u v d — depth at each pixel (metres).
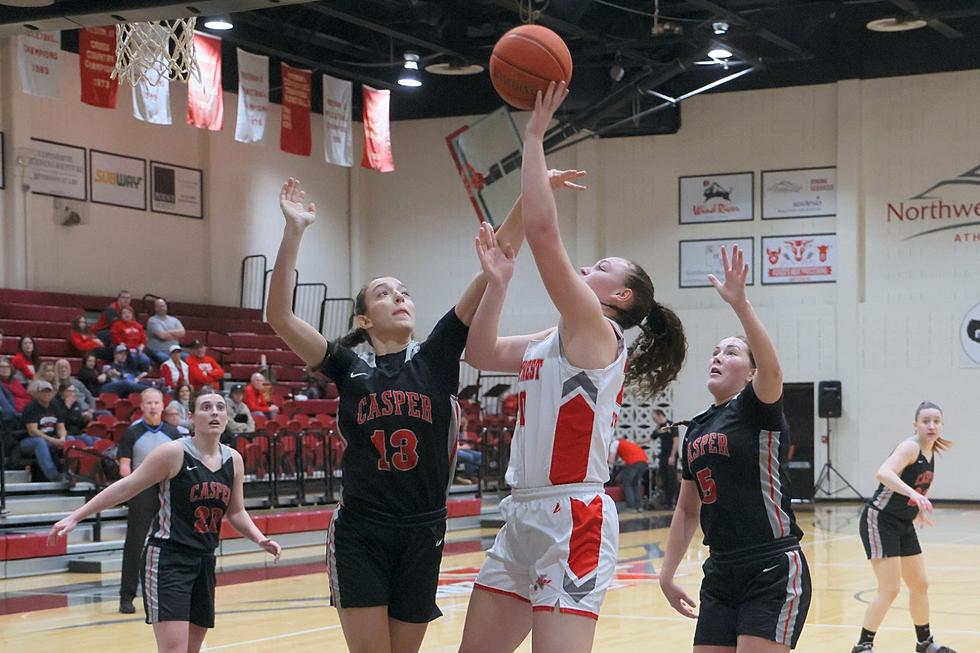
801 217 23.88
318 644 8.73
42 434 15.19
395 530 4.49
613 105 21.77
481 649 4.23
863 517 8.22
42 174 19.92
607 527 4.02
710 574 5.05
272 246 24.25
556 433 4.04
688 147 24.66
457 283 25.80
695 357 24.41
